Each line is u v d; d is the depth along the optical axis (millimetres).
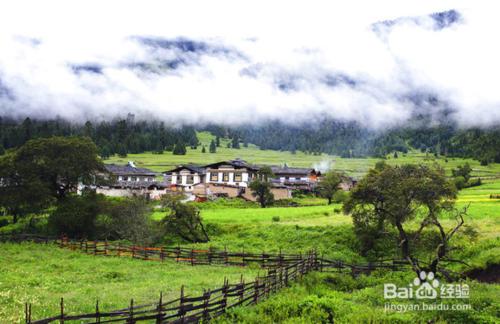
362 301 23141
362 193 38188
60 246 45219
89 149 55688
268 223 54750
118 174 115438
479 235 39750
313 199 98000
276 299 23125
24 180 51938
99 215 52156
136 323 17516
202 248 45031
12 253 39969
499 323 18766
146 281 28797
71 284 26797
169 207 52125
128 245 45531
